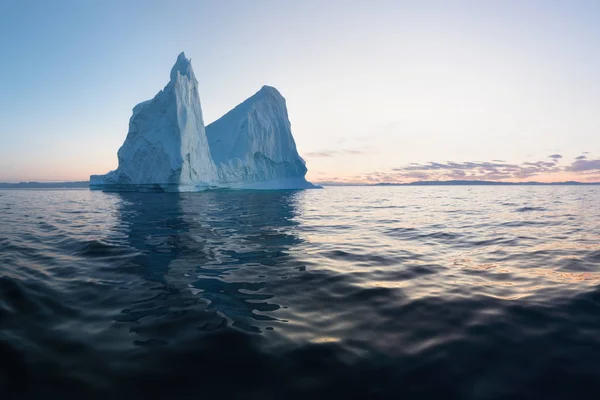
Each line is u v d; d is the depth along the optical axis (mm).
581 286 4262
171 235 8430
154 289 4277
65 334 3025
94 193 37469
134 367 2514
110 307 3670
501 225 11102
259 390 2258
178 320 3326
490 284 4469
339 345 2824
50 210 15828
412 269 5297
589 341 2838
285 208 17234
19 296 3895
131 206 17875
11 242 7434
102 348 2781
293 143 47656
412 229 10102
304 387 2291
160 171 32094
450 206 20641
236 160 39469
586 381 2316
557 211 16625
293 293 4145
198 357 2648
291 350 2742
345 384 2320
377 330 3104
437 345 2812
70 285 4391
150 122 35406
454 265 5578
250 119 42281
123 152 36750
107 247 6824
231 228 9805
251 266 5469
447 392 2234
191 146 33031
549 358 2596
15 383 2326
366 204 22312
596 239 8195
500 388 2266
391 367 2508
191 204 19188
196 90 36375
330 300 3896
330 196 34281
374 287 4359
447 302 3775
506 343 2830
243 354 2684
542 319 3275
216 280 4688
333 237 8492
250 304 3773
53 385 2309
